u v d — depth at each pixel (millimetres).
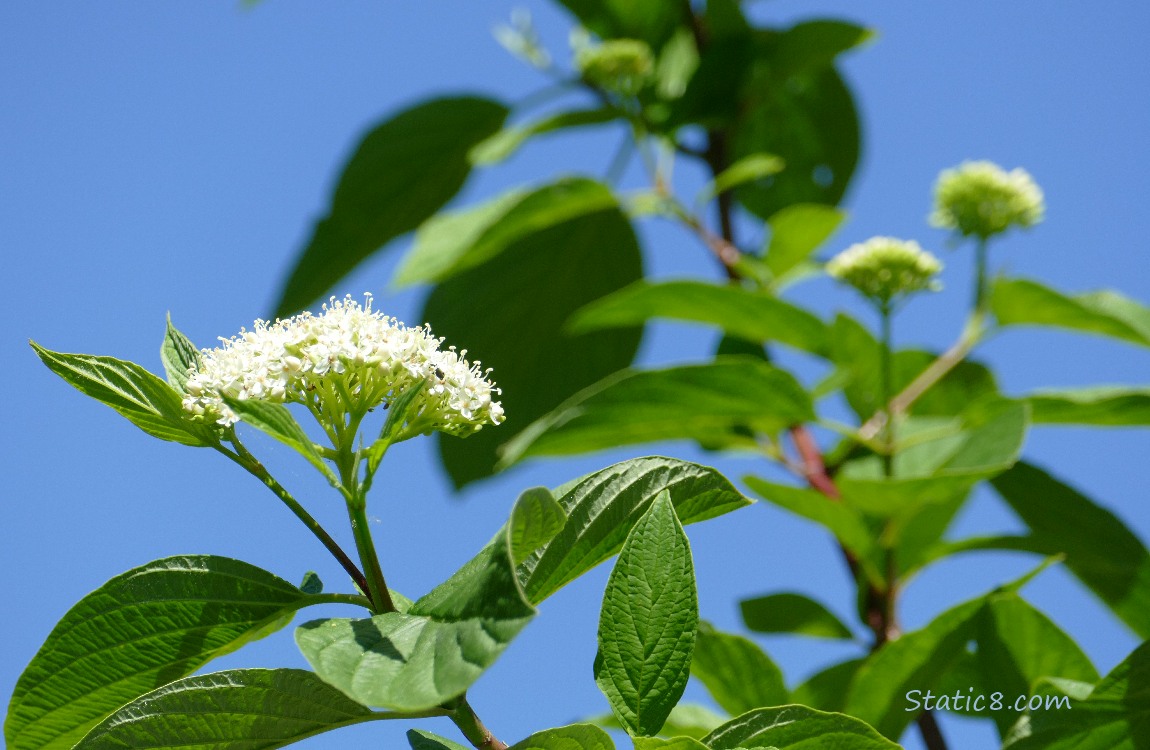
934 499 1228
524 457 1276
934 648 1182
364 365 1093
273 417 1071
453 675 1040
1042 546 1254
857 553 1249
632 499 1095
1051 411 1264
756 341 1340
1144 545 1249
